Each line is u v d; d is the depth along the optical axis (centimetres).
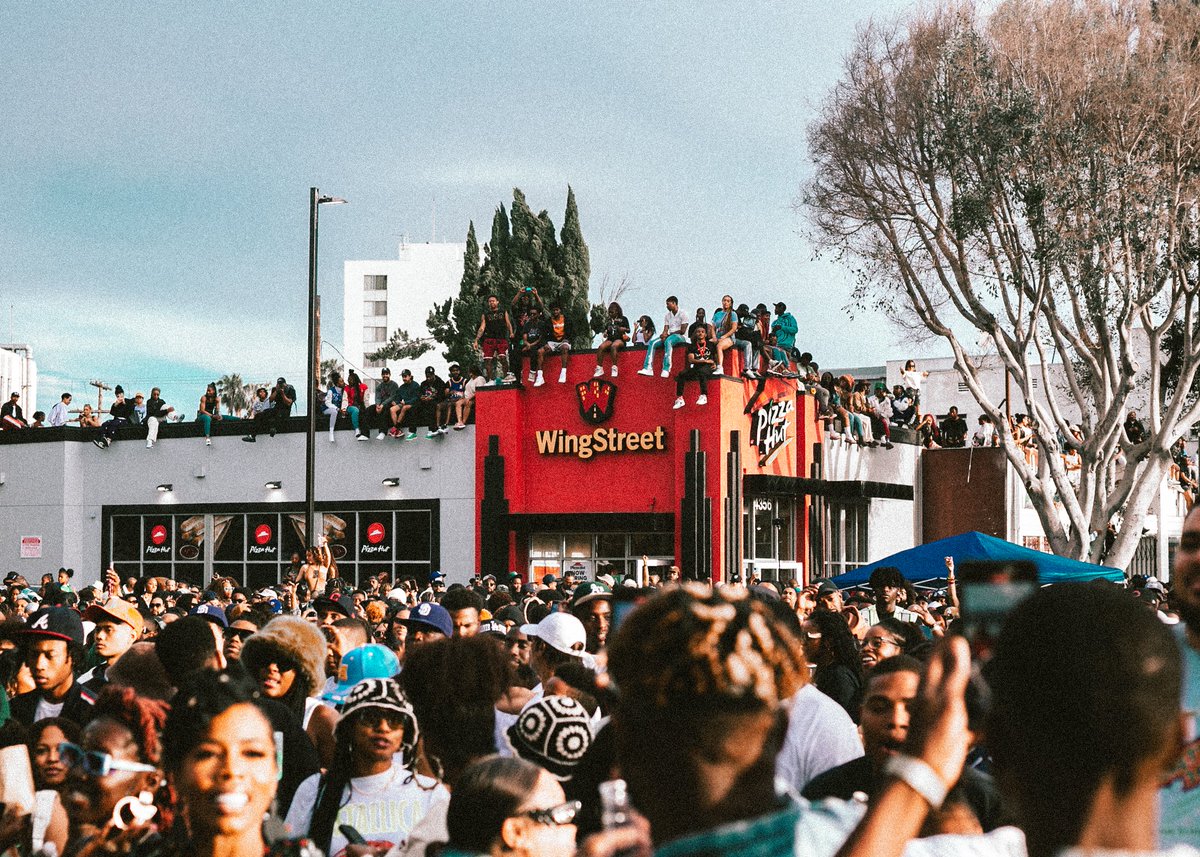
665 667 180
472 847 353
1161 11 2531
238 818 317
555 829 354
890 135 2641
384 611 1330
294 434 3200
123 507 3400
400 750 491
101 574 3412
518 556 2891
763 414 2794
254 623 877
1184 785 229
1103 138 2508
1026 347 2652
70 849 363
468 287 6194
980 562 186
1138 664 168
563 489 2855
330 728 606
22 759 457
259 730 323
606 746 425
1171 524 4003
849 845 176
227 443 3288
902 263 2745
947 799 285
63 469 3428
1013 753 175
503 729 571
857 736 484
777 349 2884
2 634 760
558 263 6034
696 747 179
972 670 185
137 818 369
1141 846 167
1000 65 2555
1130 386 2648
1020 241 2639
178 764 322
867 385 3309
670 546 2773
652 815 183
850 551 3161
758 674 181
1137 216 2478
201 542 3300
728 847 176
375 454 3098
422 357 10194
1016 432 3275
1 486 3519
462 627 916
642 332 2798
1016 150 2517
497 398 2909
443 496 3002
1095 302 2577
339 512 3136
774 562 2847
